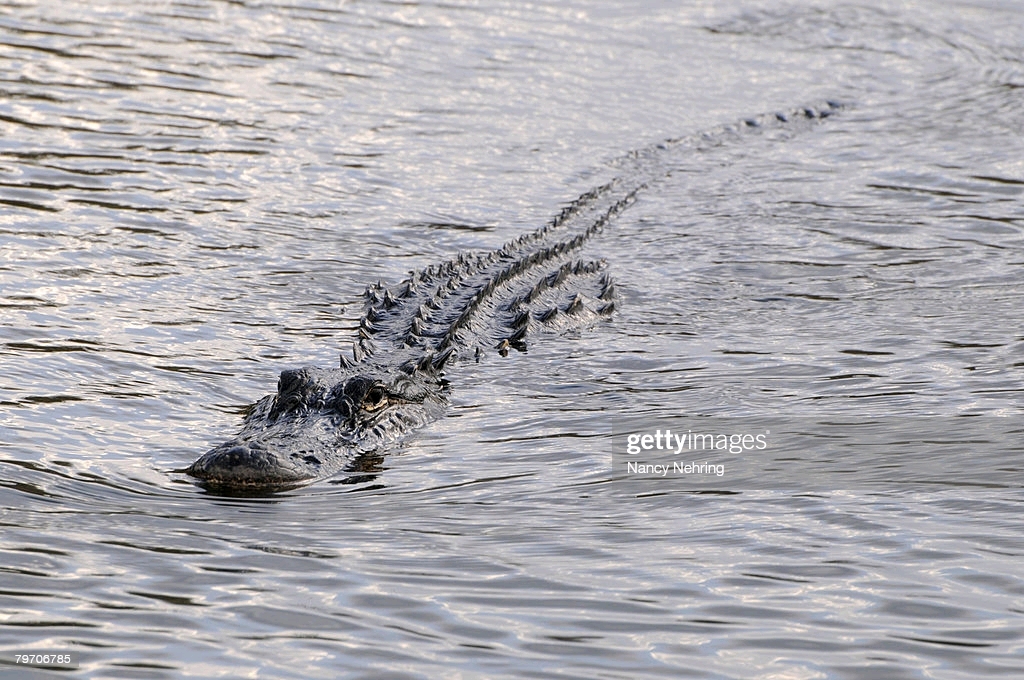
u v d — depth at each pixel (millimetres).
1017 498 7684
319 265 13266
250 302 11969
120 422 8891
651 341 11656
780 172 18062
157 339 10672
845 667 5754
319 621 6129
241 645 5871
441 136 18516
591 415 9664
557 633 6059
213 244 13453
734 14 27281
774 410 9656
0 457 8008
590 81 22125
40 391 9227
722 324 12164
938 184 17328
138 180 15125
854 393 10016
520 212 15828
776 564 6832
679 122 20359
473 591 6492
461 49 23156
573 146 18750
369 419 9180
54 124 16812
